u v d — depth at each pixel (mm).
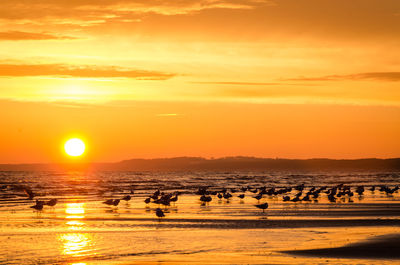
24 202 85188
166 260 34281
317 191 96938
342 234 45781
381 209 71500
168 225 52688
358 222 55219
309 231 47969
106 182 193375
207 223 54344
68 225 52656
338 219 58094
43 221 56469
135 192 120438
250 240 42438
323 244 40062
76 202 86688
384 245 39281
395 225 52781
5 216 61906
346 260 34125
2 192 115500
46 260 34406
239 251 37406
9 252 37094
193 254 36438
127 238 43500
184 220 57312
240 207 75375
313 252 36812
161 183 185500
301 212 66688
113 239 42969
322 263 33094
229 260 34031
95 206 77875
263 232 47281
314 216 61531
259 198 88625
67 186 154500
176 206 77812
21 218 59625
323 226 51812
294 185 176625
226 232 47219
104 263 33469
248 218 59250
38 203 67438
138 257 35250
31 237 44062
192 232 47312
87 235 45281
